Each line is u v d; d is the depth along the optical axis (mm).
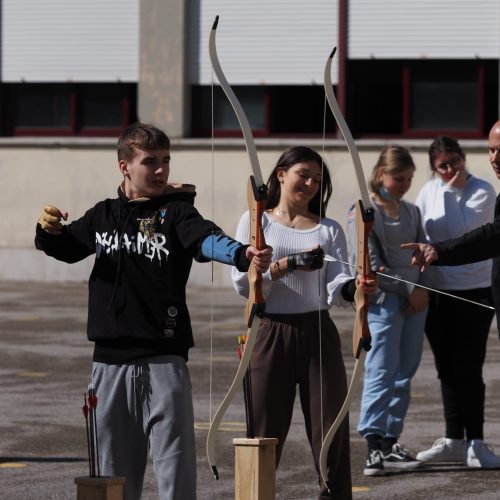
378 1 39969
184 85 40969
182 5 40812
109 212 9711
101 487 8883
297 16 40438
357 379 9922
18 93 43125
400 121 40125
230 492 13828
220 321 30891
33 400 19859
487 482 14320
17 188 42188
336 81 40375
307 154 11477
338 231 11414
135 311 9453
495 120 39500
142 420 9539
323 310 11219
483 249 11500
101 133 42531
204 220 9414
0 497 13414
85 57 42406
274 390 11148
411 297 14742
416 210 14938
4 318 31188
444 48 39625
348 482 11172
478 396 15148
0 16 43000
